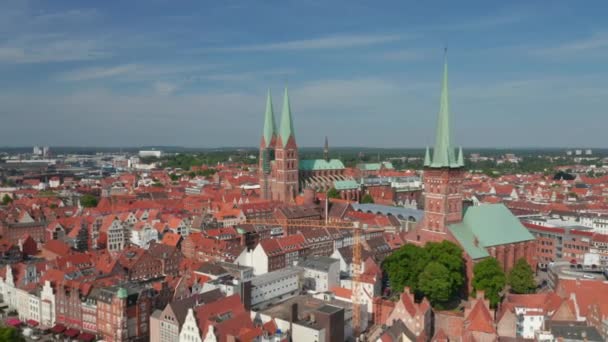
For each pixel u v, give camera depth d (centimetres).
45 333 14500
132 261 18100
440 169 17450
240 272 16512
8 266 16988
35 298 15450
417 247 16200
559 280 15275
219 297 13775
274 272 16475
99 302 13812
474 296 15488
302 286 16800
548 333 12212
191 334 12125
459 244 16900
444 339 12162
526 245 19188
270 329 12431
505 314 13100
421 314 13025
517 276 16312
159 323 13050
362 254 18625
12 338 11269
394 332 12250
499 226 18700
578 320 13338
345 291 15612
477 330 12306
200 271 16562
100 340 13788
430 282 14612
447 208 17500
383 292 16825
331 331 12606
